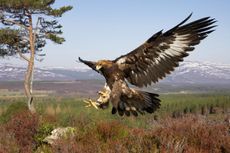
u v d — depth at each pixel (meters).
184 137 9.61
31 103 40.09
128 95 5.19
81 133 11.80
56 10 40.56
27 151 13.80
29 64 41.41
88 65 5.33
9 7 39.44
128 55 5.24
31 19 41.72
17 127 15.37
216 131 10.25
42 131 15.41
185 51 4.92
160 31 4.95
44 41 43.28
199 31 4.75
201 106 96.00
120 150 9.16
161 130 10.45
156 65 5.12
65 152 9.98
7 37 40.16
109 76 5.23
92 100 5.14
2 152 13.31
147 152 9.23
